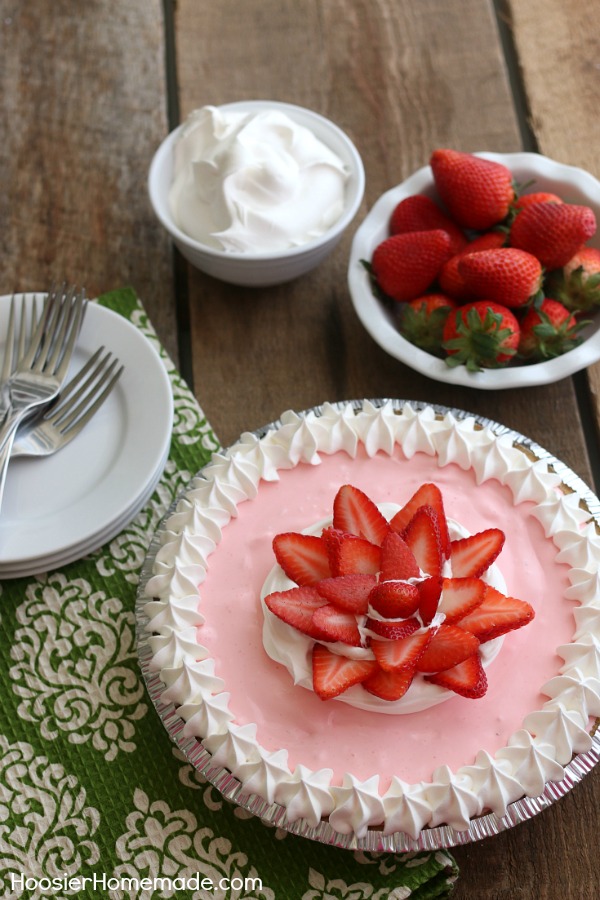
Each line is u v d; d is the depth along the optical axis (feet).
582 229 2.05
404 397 2.16
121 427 2.06
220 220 2.14
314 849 1.82
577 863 1.83
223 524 1.92
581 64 2.46
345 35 2.52
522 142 2.39
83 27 2.55
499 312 2.04
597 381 2.16
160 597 1.88
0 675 1.95
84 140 2.42
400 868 1.80
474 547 1.81
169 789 1.87
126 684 1.94
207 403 2.17
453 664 1.73
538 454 1.98
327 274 2.28
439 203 2.25
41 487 2.01
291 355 2.21
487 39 2.50
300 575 1.82
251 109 2.28
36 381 2.07
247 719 1.79
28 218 2.35
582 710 1.77
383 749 1.76
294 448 1.95
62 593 2.00
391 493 1.93
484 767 1.74
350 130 2.42
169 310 2.26
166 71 2.50
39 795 1.87
